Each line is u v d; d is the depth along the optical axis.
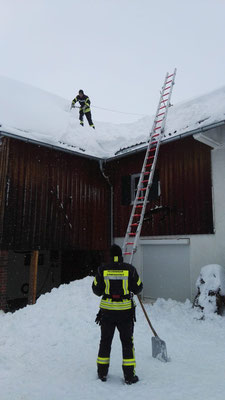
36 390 3.38
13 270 12.11
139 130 11.09
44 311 6.39
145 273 10.16
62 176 9.83
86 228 10.32
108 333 3.72
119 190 11.09
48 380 3.66
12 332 5.49
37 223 8.96
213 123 7.52
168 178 9.62
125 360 3.57
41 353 4.68
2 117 8.63
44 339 5.25
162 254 9.78
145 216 10.09
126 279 3.82
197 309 7.25
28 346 4.96
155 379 3.65
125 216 10.77
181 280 9.21
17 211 8.52
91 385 3.49
